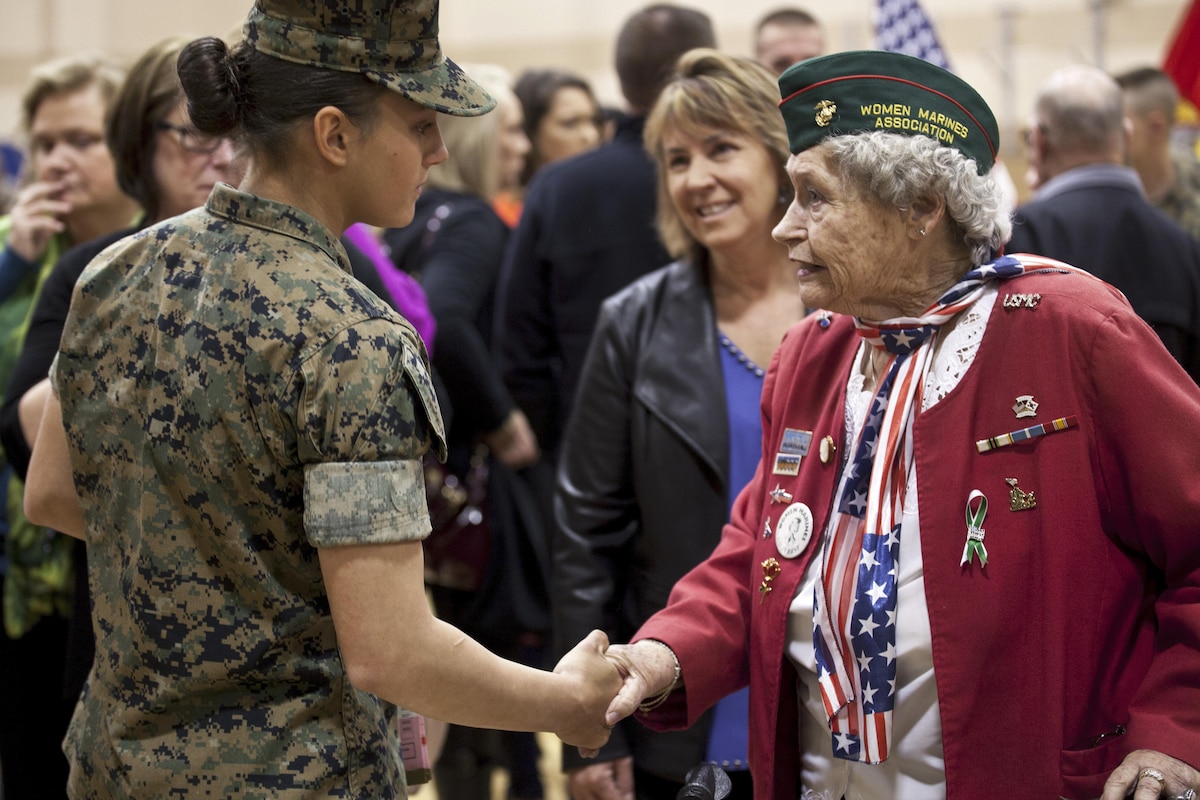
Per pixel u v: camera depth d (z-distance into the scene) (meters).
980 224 1.80
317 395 1.51
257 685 1.60
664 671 1.97
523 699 1.71
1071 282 1.79
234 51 1.61
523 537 3.86
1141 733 1.67
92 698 1.71
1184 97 5.73
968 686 1.73
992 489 1.76
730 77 2.55
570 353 3.69
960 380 1.79
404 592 1.55
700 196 2.55
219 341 1.55
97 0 10.97
